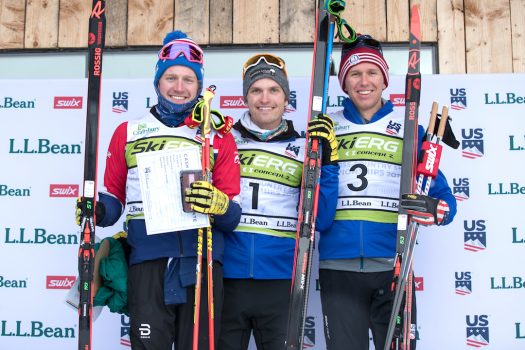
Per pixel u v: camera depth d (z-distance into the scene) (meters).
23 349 3.19
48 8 3.83
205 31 3.79
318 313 3.12
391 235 2.46
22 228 3.26
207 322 2.20
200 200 2.13
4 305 3.21
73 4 3.83
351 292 2.43
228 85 3.32
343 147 2.58
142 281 2.21
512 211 3.19
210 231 2.20
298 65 3.78
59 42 3.81
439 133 2.43
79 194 3.27
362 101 2.57
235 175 2.36
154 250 2.22
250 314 2.44
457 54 3.75
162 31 3.79
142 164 2.26
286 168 2.57
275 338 2.42
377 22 3.77
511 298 3.13
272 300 2.44
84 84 3.32
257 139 2.62
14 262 3.23
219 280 2.30
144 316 2.17
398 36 3.75
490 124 3.23
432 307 3.13
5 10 3.83
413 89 2.44
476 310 3.13
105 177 2.40
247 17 3.78
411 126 2.41
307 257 2.28
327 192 2.40
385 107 2.63
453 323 3.12
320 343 3.11
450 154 3.22
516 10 3.75
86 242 2.24
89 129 2.32
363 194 2.48
